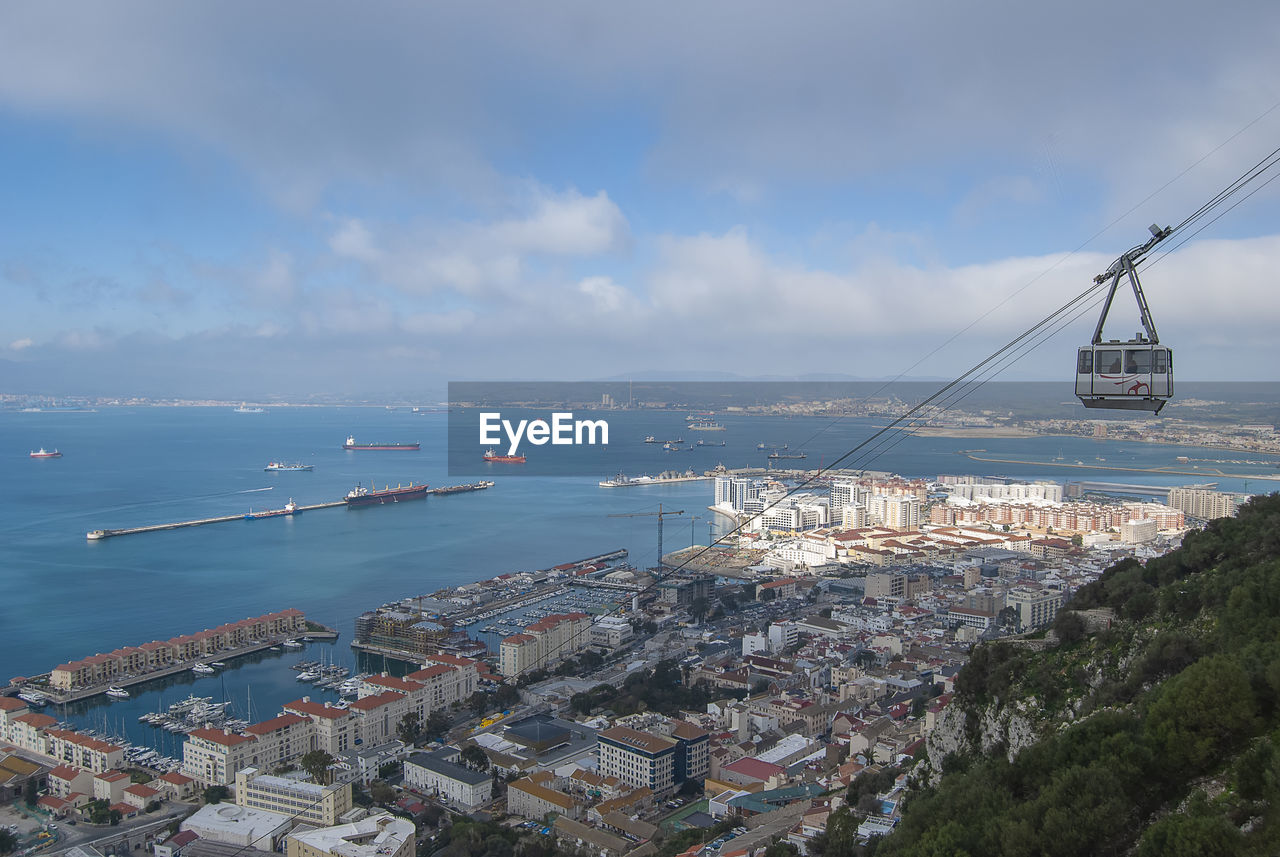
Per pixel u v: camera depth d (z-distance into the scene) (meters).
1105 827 95.56
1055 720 140.00
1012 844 98.44
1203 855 80.69
